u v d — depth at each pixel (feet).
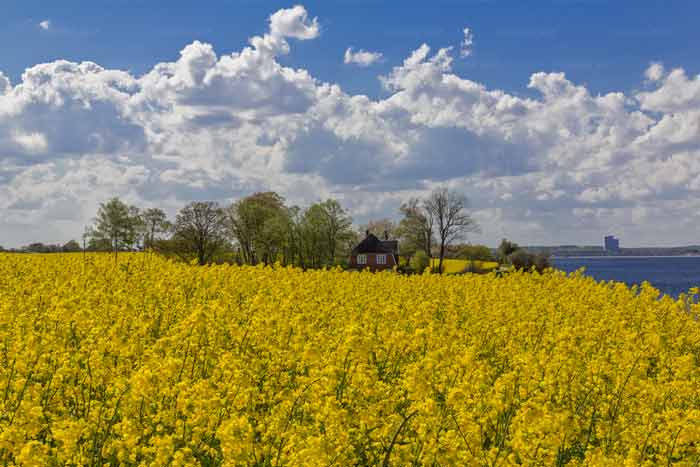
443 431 26.22
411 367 33.06
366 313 51.70
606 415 33.68
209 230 248.32
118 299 55.11
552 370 35.17
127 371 34.32
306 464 23.53
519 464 26.37
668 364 43.19
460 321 59.26
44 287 63.00
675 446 28.48
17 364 32.07
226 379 32.81
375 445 27.84
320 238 261.44
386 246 308.40
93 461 26.05
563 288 81.61
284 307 50.16
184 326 34.86
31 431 25.70
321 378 30.30
